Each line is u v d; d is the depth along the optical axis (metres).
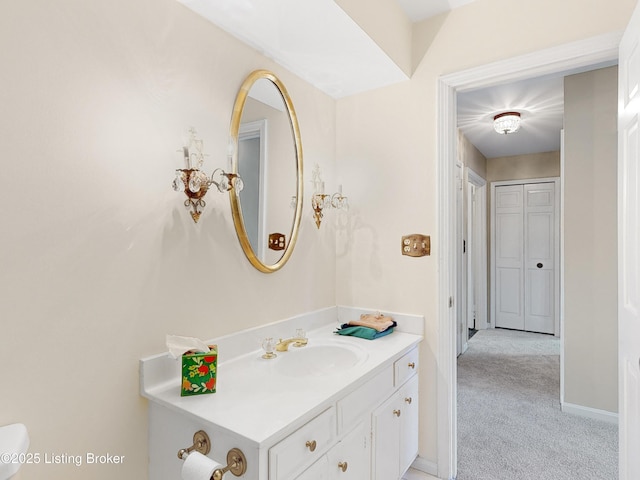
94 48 1.11
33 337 0.99
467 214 4.20
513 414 2.63
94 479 1.11
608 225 2.51
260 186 1.66
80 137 1.08
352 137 2.17
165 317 1.30
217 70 1.48
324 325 2.09
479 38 1.80
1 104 0.93
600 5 1.54
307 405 1.14
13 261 0.95
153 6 1.27
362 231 2.13
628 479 1.39
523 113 3.32
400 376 1.70
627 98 1.38
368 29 1.57
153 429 1.23
